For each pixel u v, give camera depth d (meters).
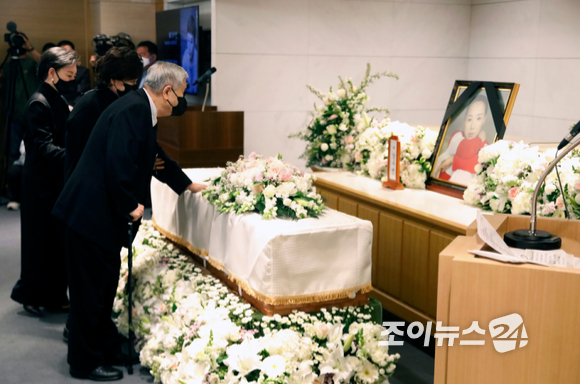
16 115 6.91
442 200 3.41
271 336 2.33
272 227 2.42
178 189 3.14
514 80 6.71
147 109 2.79
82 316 2.86
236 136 5.46
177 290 2.93
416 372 2.97
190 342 2.59
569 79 6.09
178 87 2.87
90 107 3.11
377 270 3.54
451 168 3.61
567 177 2.77
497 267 1.47
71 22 7.52
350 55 6.54
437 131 4.04
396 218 3.31
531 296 1.44
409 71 6.90
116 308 3.38
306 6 6.24
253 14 6.04
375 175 4.04
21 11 7.25
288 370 2.24
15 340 3.41
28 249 3.67
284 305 2.46
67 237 2.86
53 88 3.58
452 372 1.56
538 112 6.50
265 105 6.25
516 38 6.63
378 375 2.44
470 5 7.12
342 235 2.48
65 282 3.81
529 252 1.66
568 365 1.43
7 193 7.09
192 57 6.22
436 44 7.00
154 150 2.94
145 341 3.10
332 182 3.95
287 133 6.40
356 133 4.43
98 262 2.81
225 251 2.74
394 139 3.68
